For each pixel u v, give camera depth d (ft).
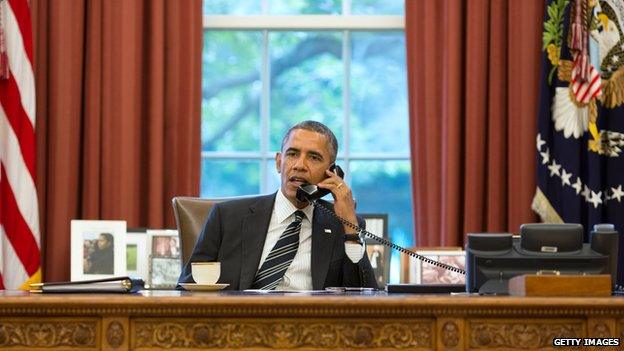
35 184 24.50
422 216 25.45
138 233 23.44
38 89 25.23
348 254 16.83
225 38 27.20
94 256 23.22
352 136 27.07
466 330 12.05
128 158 25.21
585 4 24.58
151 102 25.30
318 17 26.99
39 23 25.30
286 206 17.42
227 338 12.00
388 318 12.07
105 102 25.27
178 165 25.46
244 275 16.87
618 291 14.94
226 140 27.07
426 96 25.43
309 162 17.17
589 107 24.45
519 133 25.14
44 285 13.84
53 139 25.05
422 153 25.49
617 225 24.38
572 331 12.10
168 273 22.56
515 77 25.21
